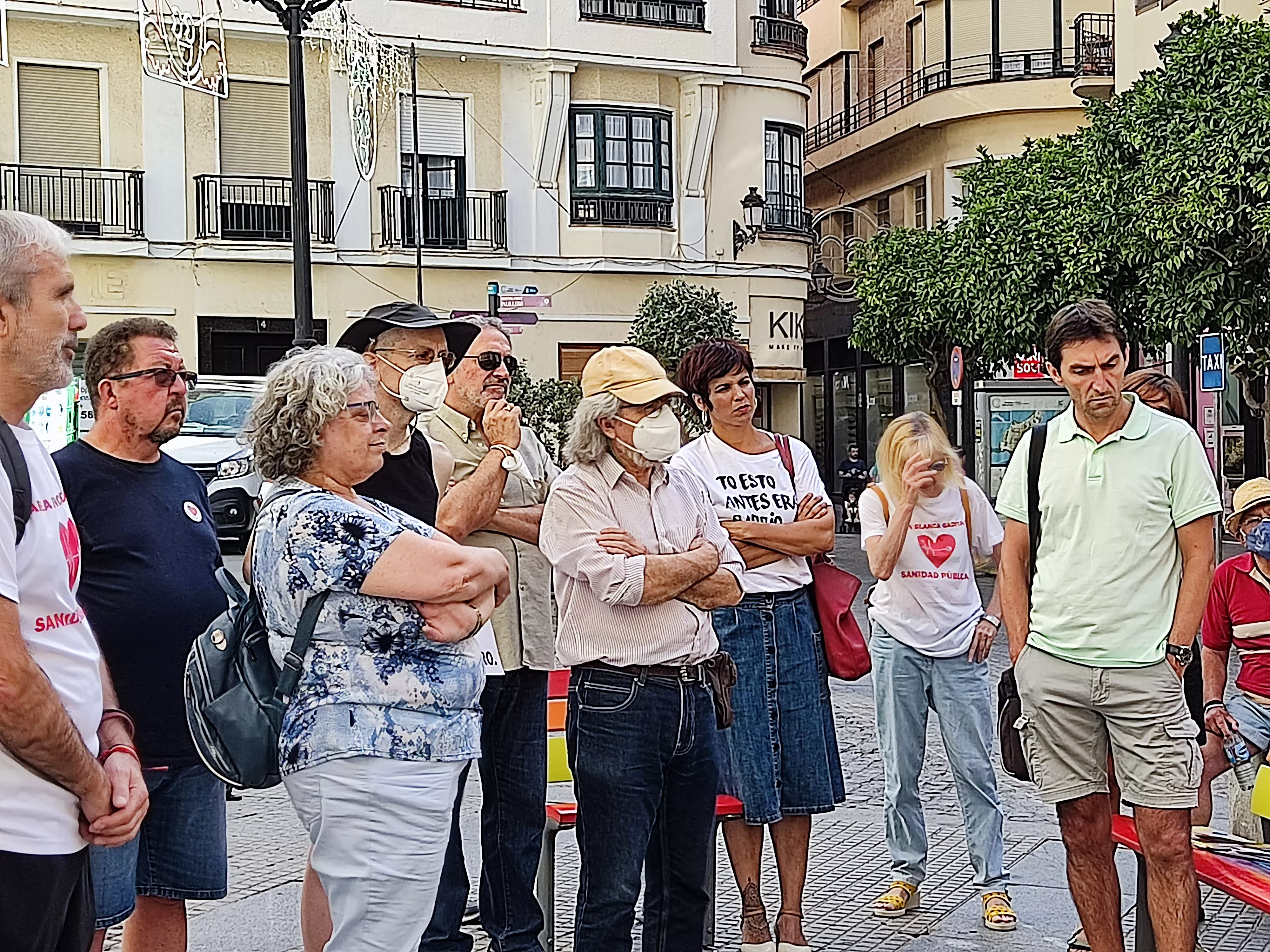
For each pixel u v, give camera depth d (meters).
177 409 4.54
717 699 4.84
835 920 6.08
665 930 4.79
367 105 26.22
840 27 38.31
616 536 4.60
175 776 4.46
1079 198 18.47
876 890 6.50
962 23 33.16
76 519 4.35
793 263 30.61
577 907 4.91
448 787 3.84
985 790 6.12
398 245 27.44
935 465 6.21
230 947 5.75
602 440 4.75
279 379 3.95
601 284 28.89
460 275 27.94
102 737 3.53
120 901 4.23
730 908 6.25
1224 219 15.24
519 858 5.25
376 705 3.75
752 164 30.11
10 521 3.03
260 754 3.79
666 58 28.94
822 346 37.50
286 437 3.89
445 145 27.83
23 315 3.27
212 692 3.82
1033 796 8.17
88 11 25.11
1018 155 32.31
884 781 7.80
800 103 30.88
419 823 3.76
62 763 3.06
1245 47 16.17
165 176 25.97
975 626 6.23
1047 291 18.94
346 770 3.70
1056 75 31.95
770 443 5.98
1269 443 17.33
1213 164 15.42
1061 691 5.19
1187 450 5.11
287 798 8.28
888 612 6.25
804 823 5.61
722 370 5.86
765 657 5.55
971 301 20.09
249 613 3.93
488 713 5.26
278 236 26.75
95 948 4.19
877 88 37.16
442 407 5.30
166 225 26.03
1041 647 5.26
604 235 28.73
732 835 5.61
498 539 5.22
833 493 37.09
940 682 6.17
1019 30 32.56
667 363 26.52
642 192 29.03
